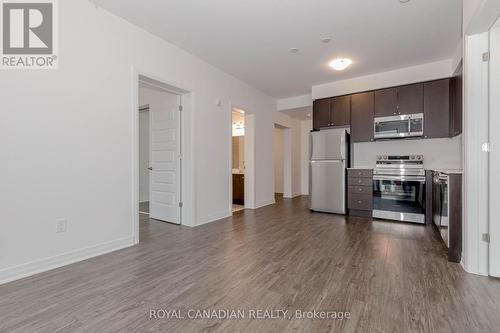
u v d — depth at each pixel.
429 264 2.37
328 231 3.54
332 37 3.22
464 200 2.26
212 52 3.66
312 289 1.92
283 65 4.13
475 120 2.17
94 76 2.59
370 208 4.34
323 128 4.98
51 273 2.18
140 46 3.03
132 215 2.96
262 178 5.64
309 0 2.48
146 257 2.57
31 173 2.15
